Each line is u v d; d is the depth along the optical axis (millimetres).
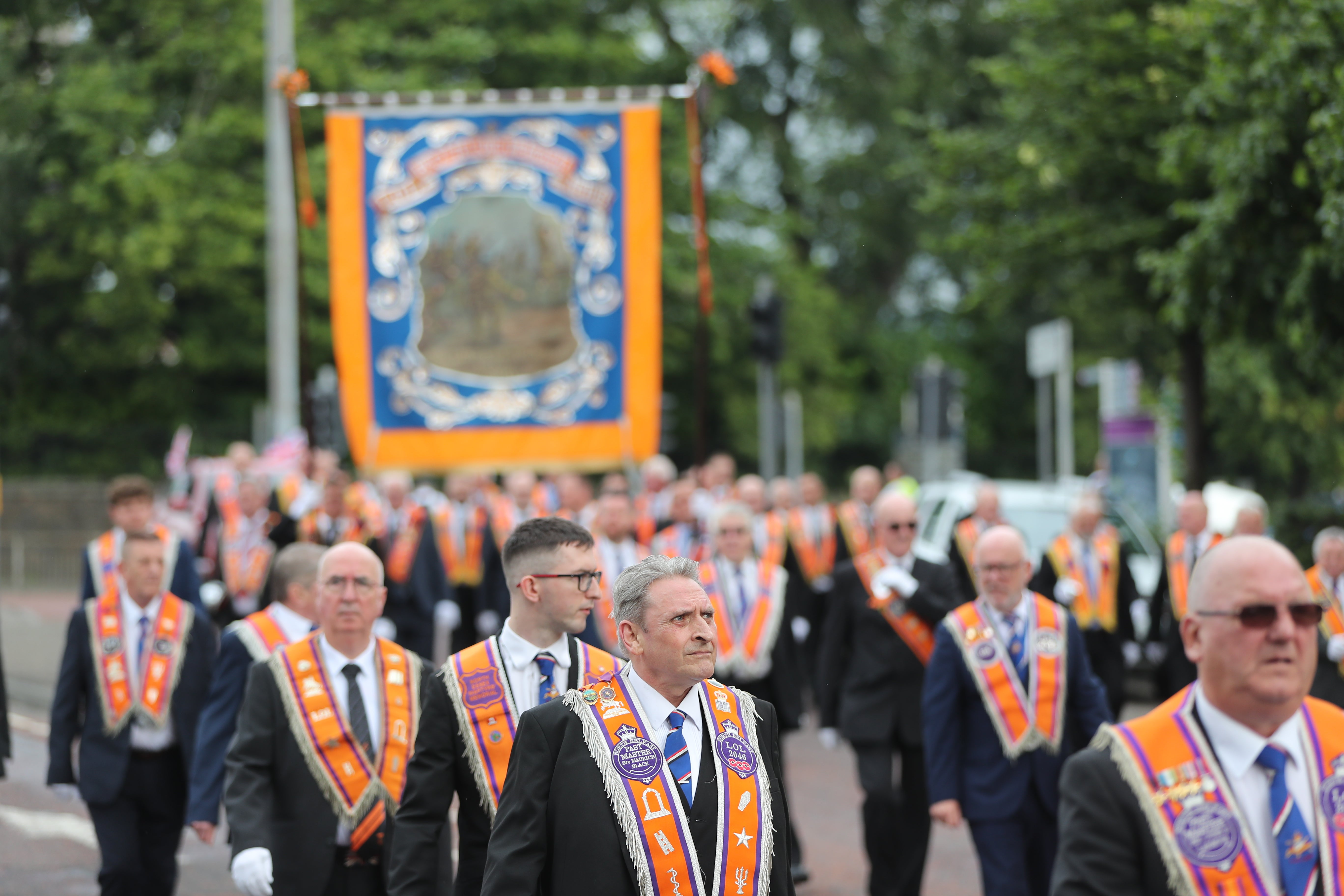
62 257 38219
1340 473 26703
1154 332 23672
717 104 44719
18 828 11703
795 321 45125
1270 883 3916
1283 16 14188
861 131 48562
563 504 17391
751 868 4840
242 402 41844
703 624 4992
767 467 24281
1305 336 15211
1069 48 19984
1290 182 14734
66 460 37812
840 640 10734
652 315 15031
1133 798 4020
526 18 41844
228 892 10242
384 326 14938
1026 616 8594
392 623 17094
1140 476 25703
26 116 37281
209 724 7613
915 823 10242
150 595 8617
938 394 25438
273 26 22516
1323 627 12578
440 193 14984
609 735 4898
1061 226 20016
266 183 38406
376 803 6633
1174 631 14961
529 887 4801
